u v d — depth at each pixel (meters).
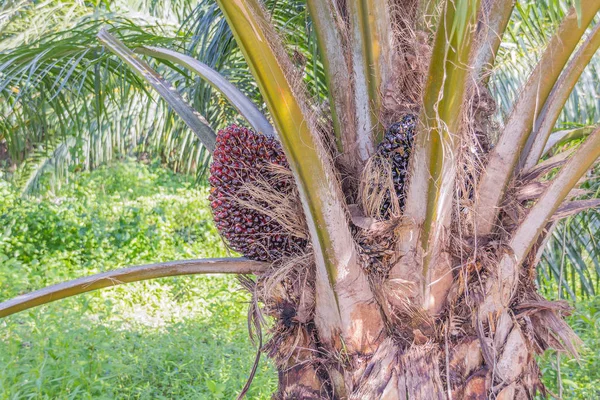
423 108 1.94
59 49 3.40
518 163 2.44
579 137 2.94
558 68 2.14
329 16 2.43
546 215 2.22
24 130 3.88
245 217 2.37
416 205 2.12
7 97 3.57
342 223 2.11
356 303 2.19
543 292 4.76
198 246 10.28
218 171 2.36
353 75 2.41
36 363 4.75
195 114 3.12
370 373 2.20
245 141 2.35
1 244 8.55
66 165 9.34
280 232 2.38
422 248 2.16
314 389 2.32
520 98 2.22
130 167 12.34
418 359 2.20
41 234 9.52
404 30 2.47
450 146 1.96
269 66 1.81
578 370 4.59
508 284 2.26
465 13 1.47
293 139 1.94
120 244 9.81
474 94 2.33
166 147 6.93
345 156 2.42
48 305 5.71
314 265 2.34
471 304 2.25
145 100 6.96
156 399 4.59
